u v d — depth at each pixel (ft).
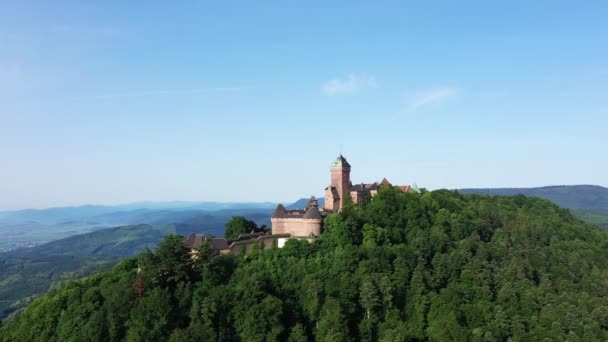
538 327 474.90
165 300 460.55
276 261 540.11
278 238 606.55
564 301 516.32
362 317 485.15
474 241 625.00
